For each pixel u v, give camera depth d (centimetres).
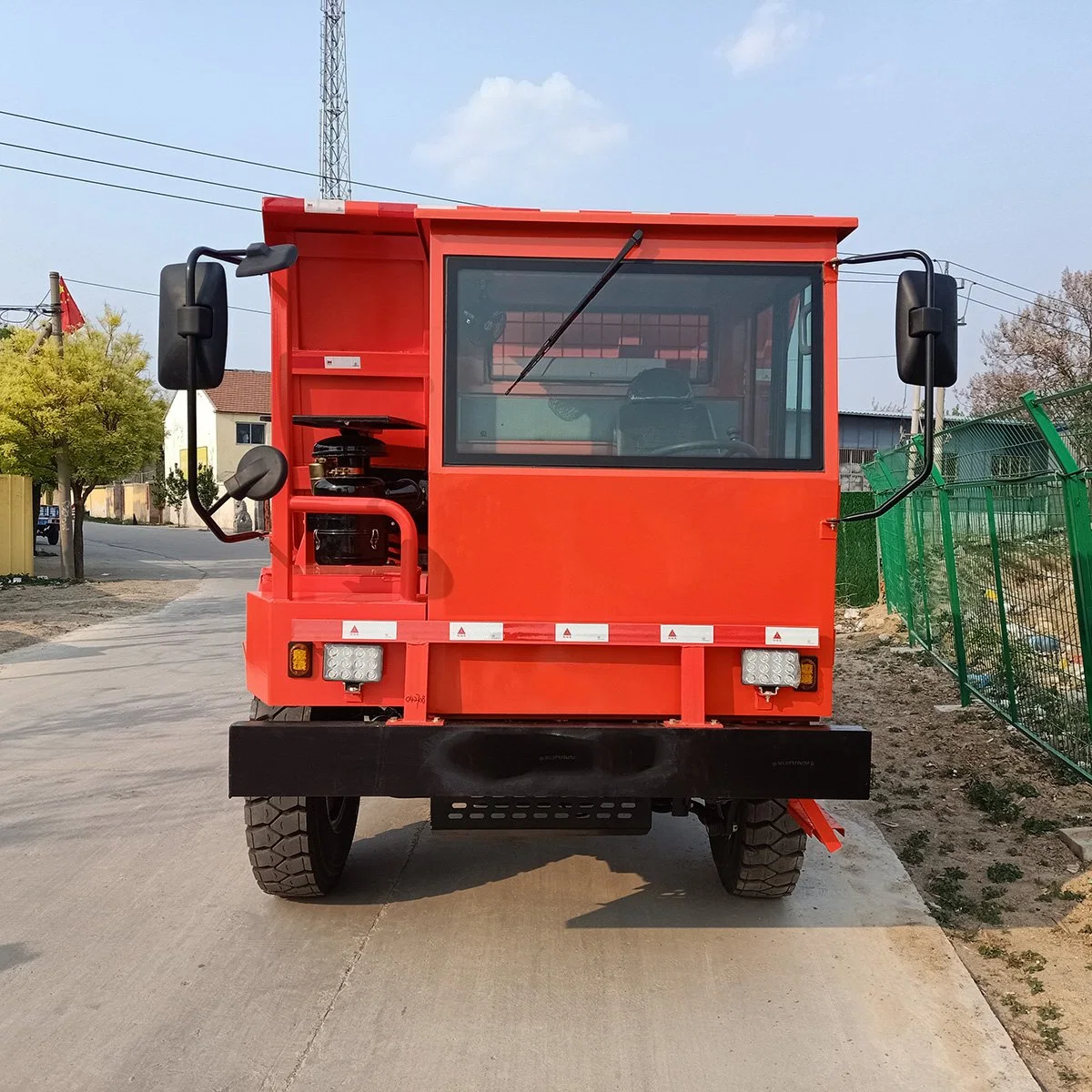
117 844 560
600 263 386
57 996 385
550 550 384
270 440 434
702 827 594
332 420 427
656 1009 377
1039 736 692
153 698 966
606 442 387
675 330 387
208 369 348
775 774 374
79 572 2198
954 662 991
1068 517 593
